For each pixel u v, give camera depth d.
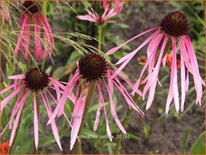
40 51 0.51
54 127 0.39
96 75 0.39
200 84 0.38
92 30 0.82
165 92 0.81
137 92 0.38
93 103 0.78
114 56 0.81
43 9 0.50
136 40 0.98
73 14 0.83
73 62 0.76
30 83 0.42
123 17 1.05
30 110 0.60
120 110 0.80
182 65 0.38
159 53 0.39
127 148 0.74
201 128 0.79
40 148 0.69
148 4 1.12
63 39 0.42
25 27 0.50
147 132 0.76
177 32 0.39
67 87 0.39
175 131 0.79
